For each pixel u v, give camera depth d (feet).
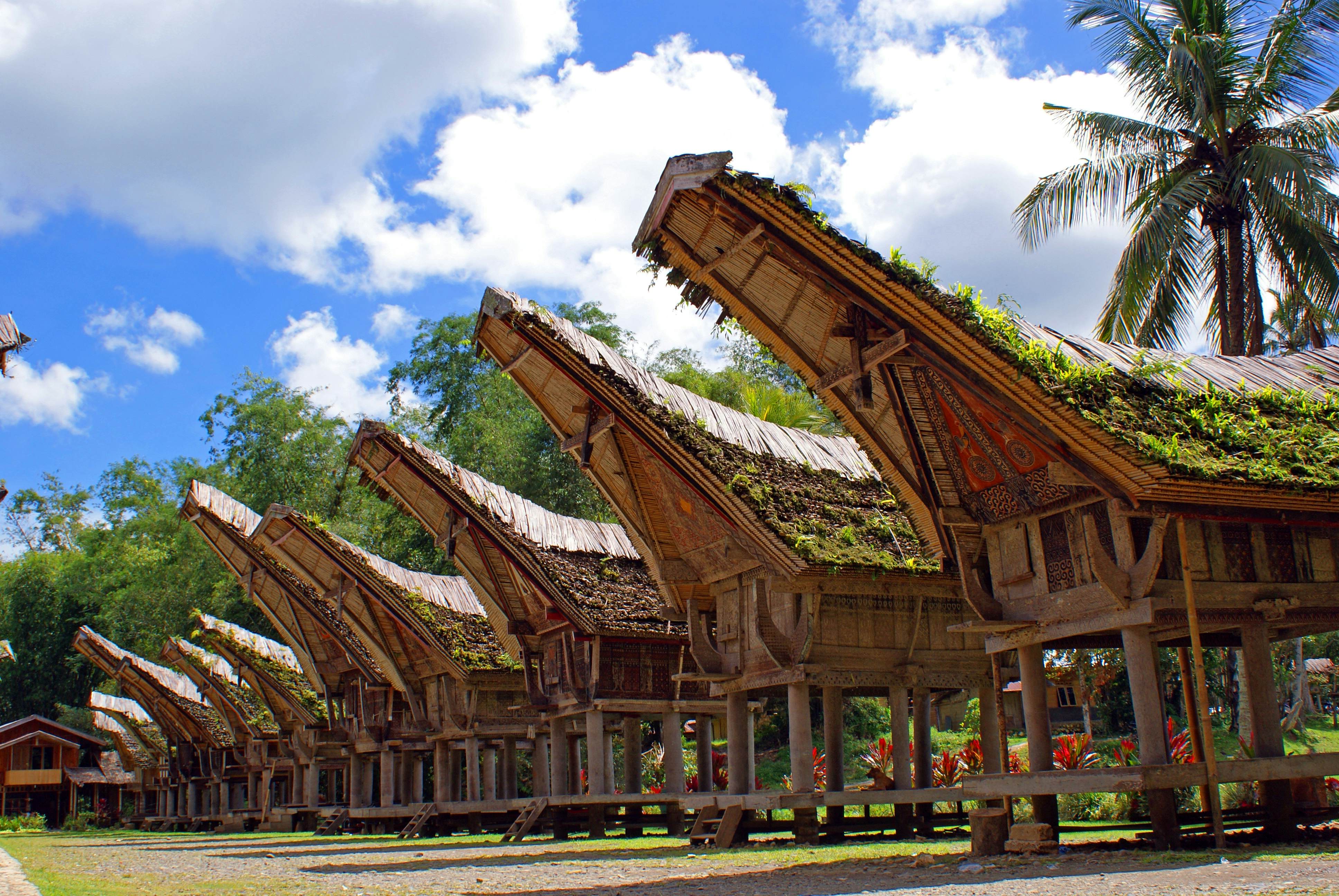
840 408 35.19
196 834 93.40
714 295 35.04
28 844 69.21
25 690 164.14
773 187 28.19
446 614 65.87
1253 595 28.55
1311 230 56.90
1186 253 59.98
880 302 29.60
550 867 33.19
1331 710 130.31
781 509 40.09
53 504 211.00
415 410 136.46
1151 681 26.96
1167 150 61.11
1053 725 114.93
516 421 115.96
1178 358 32.63
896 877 23.63
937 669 42.27
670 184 30.19
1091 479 27.61
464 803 62.13
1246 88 59.36
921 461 32.12
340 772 115.75
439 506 59.82
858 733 116.67
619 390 41.63
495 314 42.24
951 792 39.14
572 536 57.41
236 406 141.18
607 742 58.13
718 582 47.06
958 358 28.73
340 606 68.03
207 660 100.12
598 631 51.67
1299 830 30.76
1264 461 27.63
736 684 44.27
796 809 39.09
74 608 165.68
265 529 67.26
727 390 102.83
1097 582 28.37
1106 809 49.49
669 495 46.29
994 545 32.27
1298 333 68.64
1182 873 20.58
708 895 21.67
